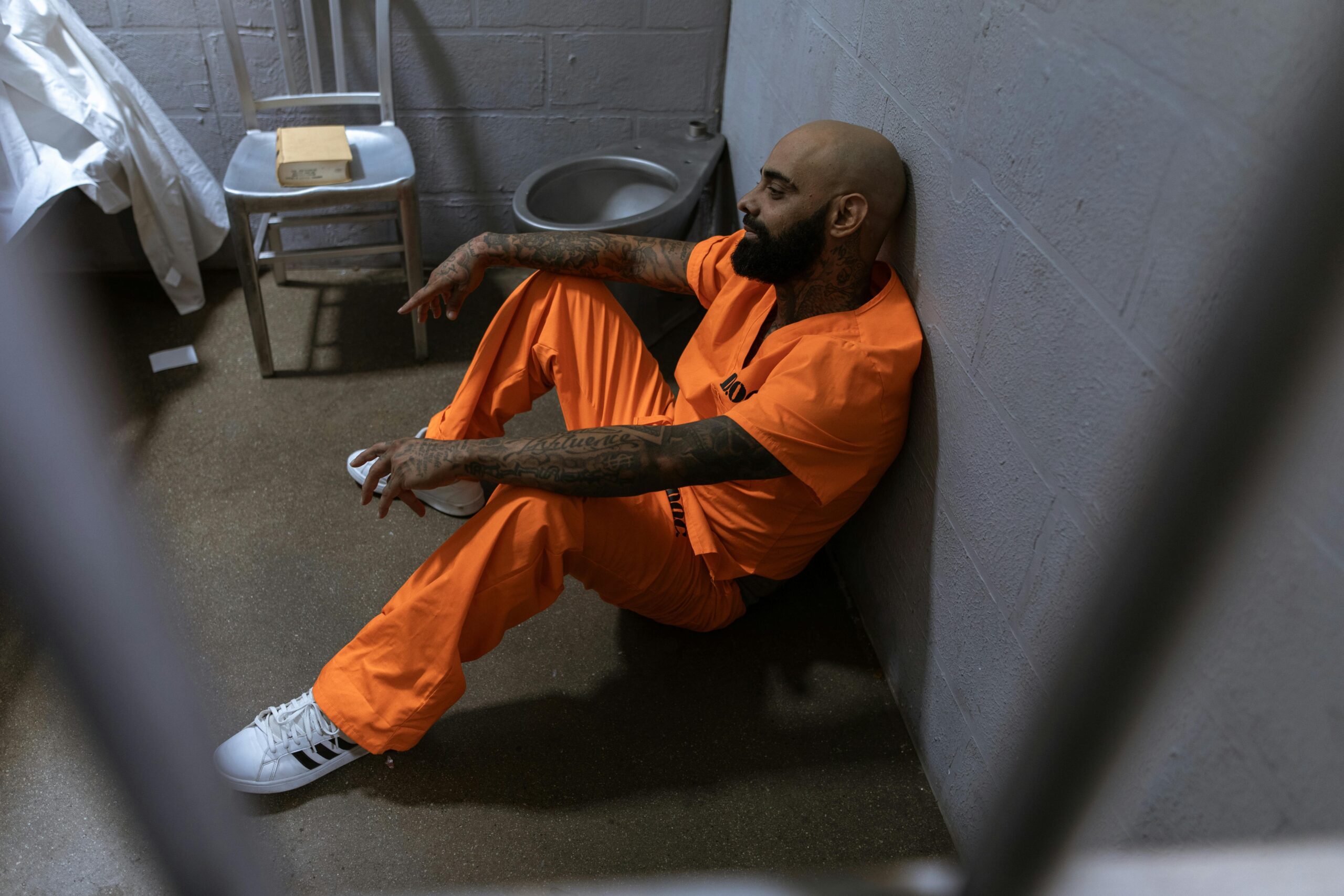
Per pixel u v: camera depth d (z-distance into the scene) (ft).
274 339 7.67
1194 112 2.29
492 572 4.05
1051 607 3.17
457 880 4.05
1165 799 2.63
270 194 6.51
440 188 8.49
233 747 4.24
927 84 3.93
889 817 4.40
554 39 7.75
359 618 5.32
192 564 5.57
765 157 6.91
